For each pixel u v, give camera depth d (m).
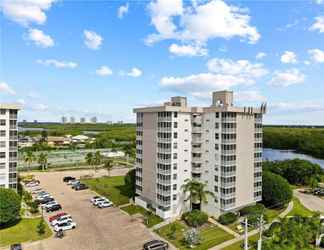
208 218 67.12
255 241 54.44
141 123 76.50
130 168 136.88
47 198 79.94
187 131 70.06
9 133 68.62
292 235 51.28
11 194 59.50
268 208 76.00
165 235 57.47
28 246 51.41
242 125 68.62
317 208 77.56
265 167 111.44
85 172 125.75
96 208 74.44
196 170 71.00
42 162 128.75
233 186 66.62
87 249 50.81
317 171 106.31
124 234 57.88
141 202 74.38
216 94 70.75
